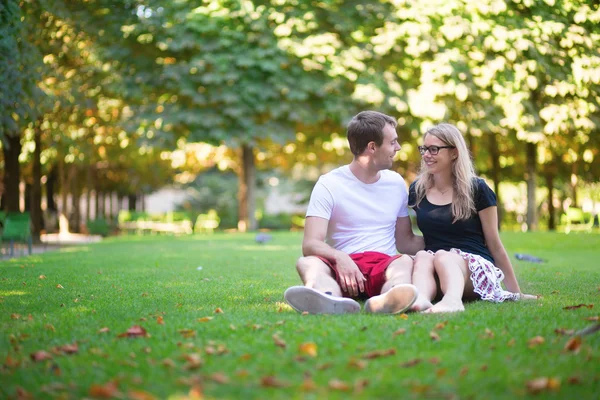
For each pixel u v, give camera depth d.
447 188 5.19
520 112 19.75
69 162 28.73
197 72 21.95
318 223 5.01
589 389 2.71
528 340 3.51
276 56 21.38
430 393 2.63
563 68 18.83
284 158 29.36
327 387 2.73
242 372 2.93
